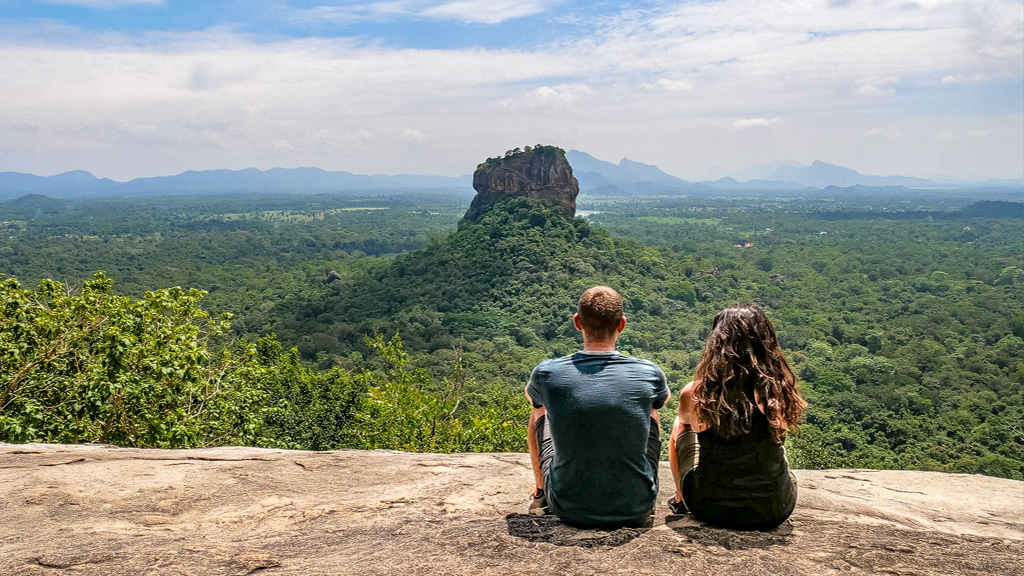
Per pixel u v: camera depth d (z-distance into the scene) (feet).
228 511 10.73
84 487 11.43
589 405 9.42
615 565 8.15
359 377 68.13
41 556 8.15
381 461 14.40
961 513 12.86
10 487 11.27
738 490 9.64
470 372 169.37
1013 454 123.34
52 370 31.35
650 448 10.21
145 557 8.16
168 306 34.55
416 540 9.18
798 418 9.73
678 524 10.04
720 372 9.73
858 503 12.73
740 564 8.27
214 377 38.55
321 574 7.85
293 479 12.67
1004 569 8.52
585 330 10.09
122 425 29.86
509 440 61.31
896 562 8.56
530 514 10.61
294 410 62.59
